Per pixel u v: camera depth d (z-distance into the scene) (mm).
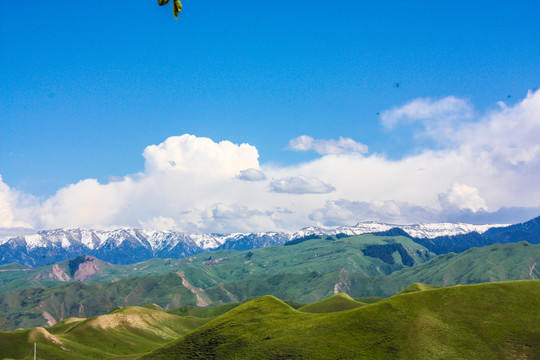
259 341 154250
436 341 131750
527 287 156375
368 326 145875
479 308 146250
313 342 143125
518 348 124562
